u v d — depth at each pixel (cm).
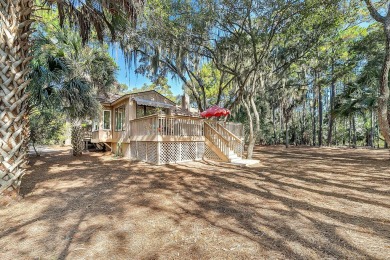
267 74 1425
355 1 873
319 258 225
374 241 259
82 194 459
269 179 612
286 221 321
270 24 927
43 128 1168
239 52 1127
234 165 881
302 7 862
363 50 1270
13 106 376
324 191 484
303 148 1873
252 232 286
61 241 262
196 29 1005
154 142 934
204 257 229
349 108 1176
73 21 513
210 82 2034
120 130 1259
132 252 239
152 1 908
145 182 577
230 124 1292
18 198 400
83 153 1407
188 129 1027
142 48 1223
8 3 369
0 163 371
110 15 527
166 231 290
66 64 768
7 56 371
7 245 251
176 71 1352
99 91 1345
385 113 536
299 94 2212
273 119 2489
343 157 1119
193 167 832
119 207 382
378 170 725
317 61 1716
